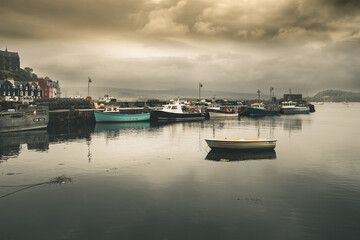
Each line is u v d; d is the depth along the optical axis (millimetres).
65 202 16969
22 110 54750
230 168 24922
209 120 83000
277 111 114125
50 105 73312
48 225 14133
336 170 24422
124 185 20109
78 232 13445
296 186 20062
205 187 19734
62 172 23484
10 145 36469
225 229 13727
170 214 15352
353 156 30234
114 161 27500
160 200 17312
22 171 23719
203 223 14336
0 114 51406
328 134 49719
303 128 60438
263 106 126000
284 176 22562
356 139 43344
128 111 89562
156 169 24500
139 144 37750
